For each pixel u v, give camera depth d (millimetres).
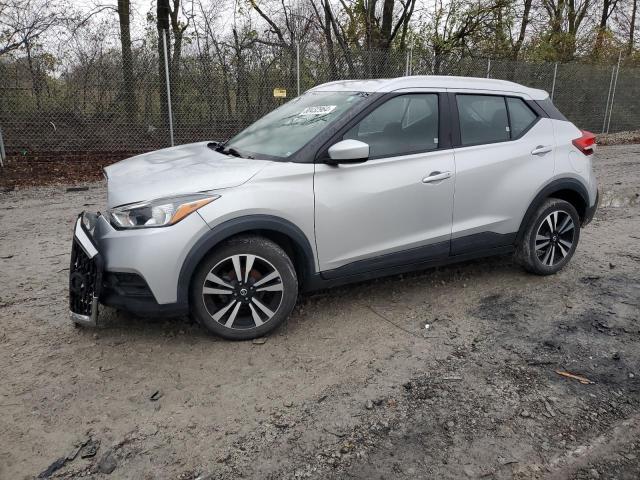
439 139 3971
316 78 11812
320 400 2867
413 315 3908
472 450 2498
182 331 3566
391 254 3828
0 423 2631
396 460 2426
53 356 3254
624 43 22641
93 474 2332
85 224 3416
